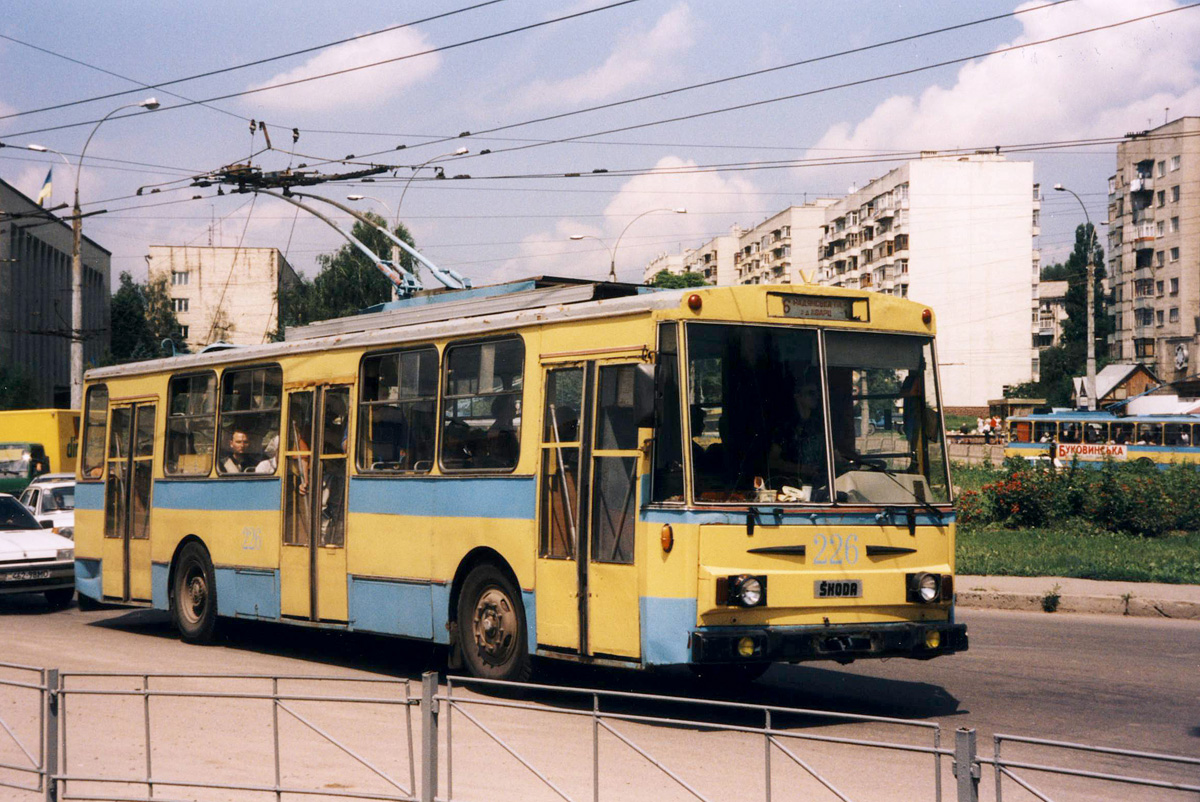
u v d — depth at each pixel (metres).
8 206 66.81
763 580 8.23
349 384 11.62
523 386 9.62
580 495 8.95
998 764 4.29
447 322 10.59
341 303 60.78
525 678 9.50
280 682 10.73
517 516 9.54
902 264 91.38
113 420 15.29
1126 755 4.07
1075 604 15.69
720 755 7.45
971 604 16.27
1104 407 73.00
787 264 118.38
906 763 7.04
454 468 10.28
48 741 6.45
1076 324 114.19
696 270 146.12
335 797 6.31
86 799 6.38
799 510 8.45
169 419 14.26
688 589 8.12
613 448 8.73
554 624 9.12
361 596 11.22
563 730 8.18
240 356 13.15
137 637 14.38
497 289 11.06
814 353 8.80
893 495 8.89
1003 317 91.00
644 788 6.32
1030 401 68.75
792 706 9.49
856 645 8.47
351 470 11.44
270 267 90.25
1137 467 25.59
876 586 8.65
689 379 8.34
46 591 17.98
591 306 9.06
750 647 8.11
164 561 14.10
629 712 9.21
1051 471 25.38
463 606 10.12
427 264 20.89
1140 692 9.92
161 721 8.55
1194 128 86.75
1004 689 10.09
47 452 36.25
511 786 6.39
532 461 9.45
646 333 8.56
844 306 8.98
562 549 9.12
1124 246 94.00
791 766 6.93
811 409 8.70
